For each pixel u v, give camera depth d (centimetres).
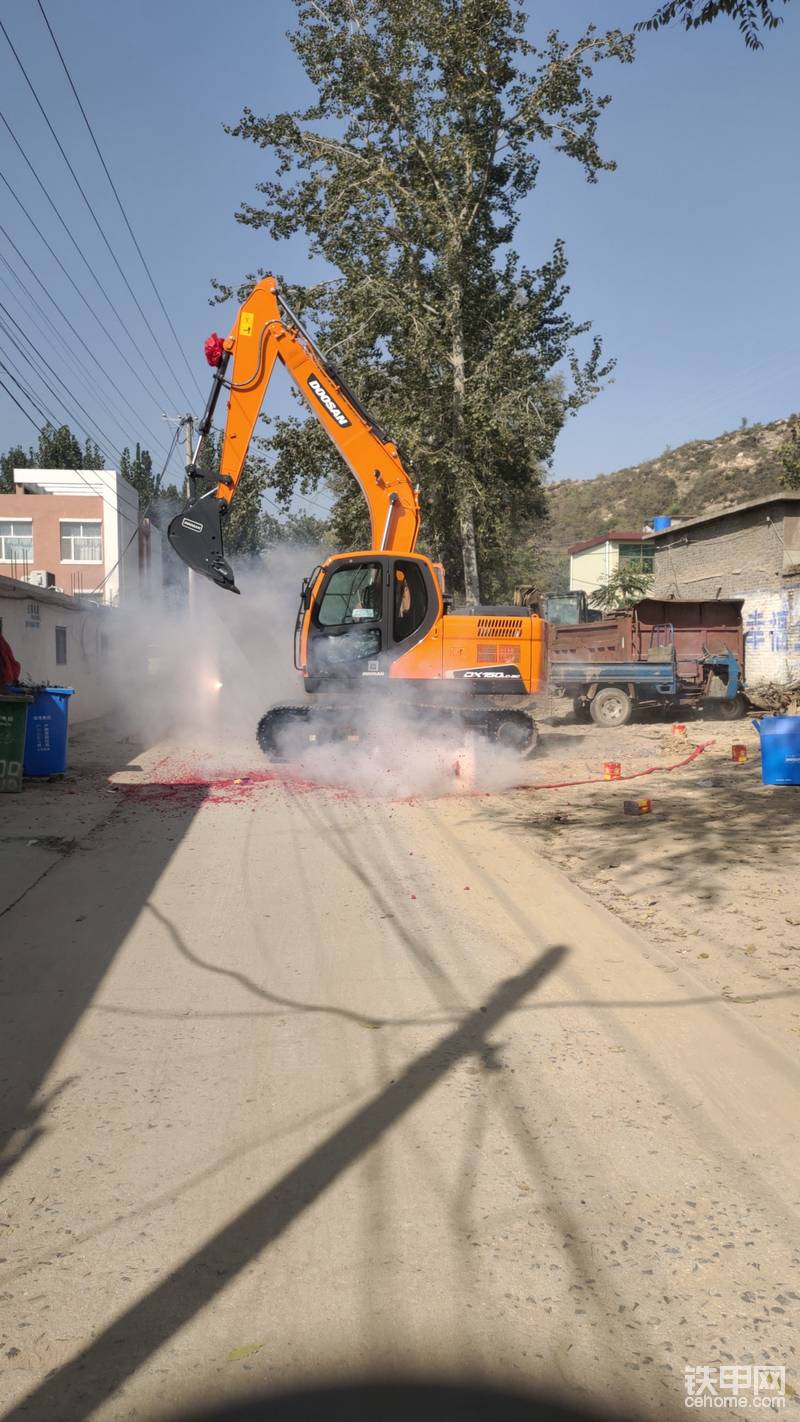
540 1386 239
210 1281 278
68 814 974
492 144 2469
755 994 492
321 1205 315
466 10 2309
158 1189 324
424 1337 255
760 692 2214
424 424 2406
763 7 760
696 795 1108
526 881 723
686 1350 252
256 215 2523
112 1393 237
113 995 498
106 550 3912
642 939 585
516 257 2556
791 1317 264
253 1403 233
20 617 1780
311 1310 265
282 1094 392
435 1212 311
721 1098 385
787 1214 311
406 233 2502
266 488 2586
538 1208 313
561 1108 378
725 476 7981
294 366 1410
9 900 665
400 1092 392
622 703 2034
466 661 1362
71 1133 362
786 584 2358
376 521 1448
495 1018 467
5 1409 231
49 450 5362
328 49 2409
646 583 4256
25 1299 271
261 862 783
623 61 2364
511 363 2405
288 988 508
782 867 754
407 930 605
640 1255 290
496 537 2739
